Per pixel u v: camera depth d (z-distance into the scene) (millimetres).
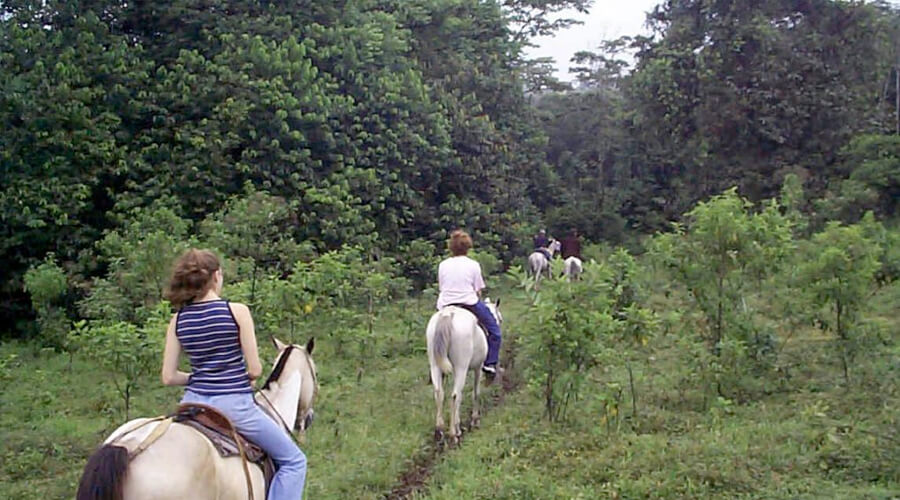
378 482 8055
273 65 20609
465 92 31484
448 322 9594
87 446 9422
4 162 17375
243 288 13359
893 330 14047
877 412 9484
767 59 32281
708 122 33062
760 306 13547
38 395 11703
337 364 13688
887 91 38750
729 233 11430
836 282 11328
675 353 13047
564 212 37500
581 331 9680
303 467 4980
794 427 9008
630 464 7855
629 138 40281
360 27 24047
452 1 30344
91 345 10398
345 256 15719
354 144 22688
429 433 9883
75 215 17812
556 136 45000
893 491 7051
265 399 5594
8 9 19578
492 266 22812
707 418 9742
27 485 8125
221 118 19547
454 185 28188
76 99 17797
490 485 7465
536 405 10875
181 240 15117
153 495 3996
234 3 22172
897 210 28438
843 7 32344
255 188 19531
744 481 7340
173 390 11719
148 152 18828
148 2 20797
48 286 15656
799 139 32812
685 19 35250
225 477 4410
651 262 13445
